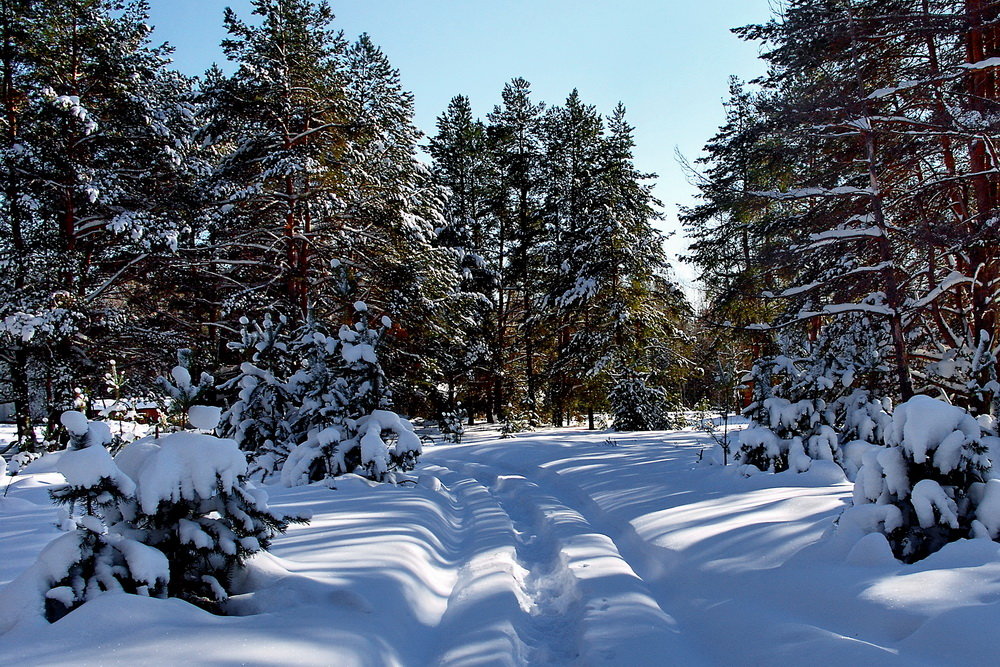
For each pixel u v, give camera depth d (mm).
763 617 3678
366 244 20625
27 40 16719
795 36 12617
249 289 18766
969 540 3820
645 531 6184
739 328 13195
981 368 9758
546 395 27453
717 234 24562
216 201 18609
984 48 11531
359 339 10000
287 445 10328
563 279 25391
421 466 13820
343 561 4570
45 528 5473
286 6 19844
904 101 12258
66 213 17406
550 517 7277
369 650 3111
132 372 19047
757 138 13078
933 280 11789
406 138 22312
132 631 2889
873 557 4012
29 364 16875
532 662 3605
